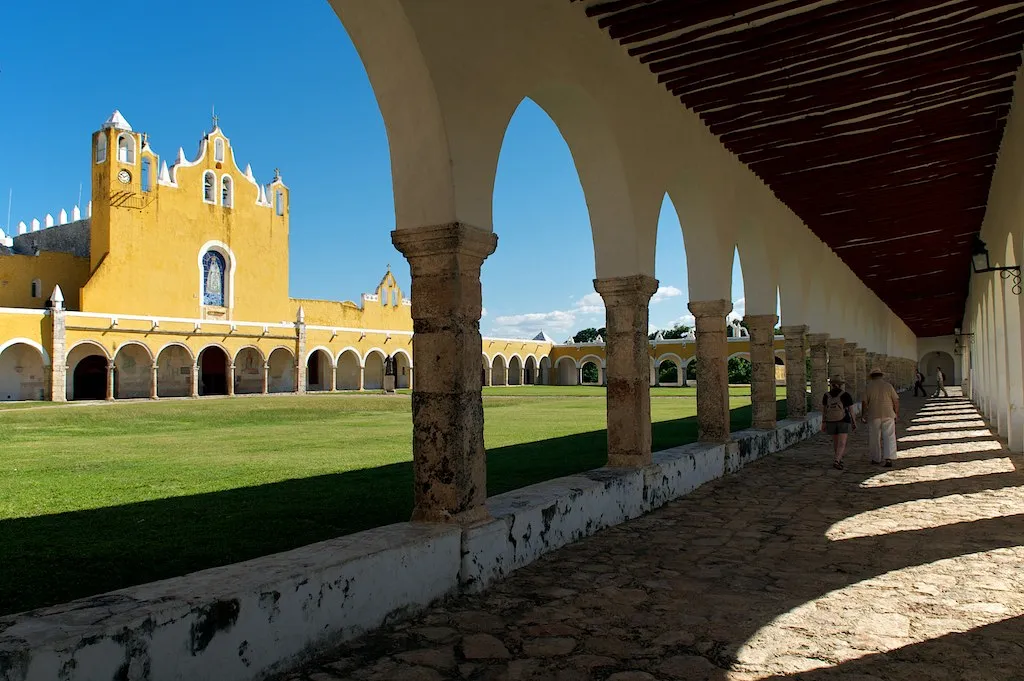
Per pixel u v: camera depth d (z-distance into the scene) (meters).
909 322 35.38
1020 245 7.81
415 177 4.36
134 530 5.48
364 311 49.50
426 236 4.32
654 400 30.92
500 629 3.62
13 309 29.66
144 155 37.78
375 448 11.92
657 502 6.77
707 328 8.92
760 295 10.92
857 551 5.06
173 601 2.72
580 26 5.75
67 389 32.72
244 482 7.96
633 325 6.64
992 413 14.07
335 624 3.34
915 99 7.84
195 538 5.21
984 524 5.74
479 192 4.50
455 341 4.29
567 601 4.05
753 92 7.52
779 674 3.06
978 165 10.34
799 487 7.77
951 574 4.45
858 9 5.86
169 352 37.03
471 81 4.45
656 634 3.54
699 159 8.23
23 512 6.22
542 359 59.00
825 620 3.70
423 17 4.07
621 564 4.81
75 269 39.19
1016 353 9.94
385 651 3.32
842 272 17.36
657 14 5.77
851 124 8.52
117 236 36.31
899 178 10.70
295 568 3.25
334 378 42.31
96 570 4.38
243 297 41.81
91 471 8.98
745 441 9.45
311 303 45.94
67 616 2.54
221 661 2.80
